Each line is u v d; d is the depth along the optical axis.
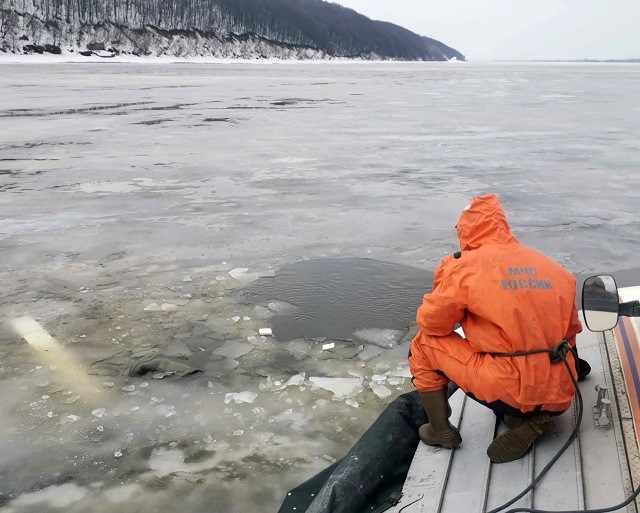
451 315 2.66
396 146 15.44
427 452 2.86
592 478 2.39
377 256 6.90
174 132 17.64
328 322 5.15
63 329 4.98
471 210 2.72
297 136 17.09
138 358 4.51
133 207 9.04
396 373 4.34
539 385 2.53
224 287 5.92
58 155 13.54
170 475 3.29
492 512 2.34
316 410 3.89
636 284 6.12
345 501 2.75
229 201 9.48
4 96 31.00
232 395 4.05
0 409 3.85
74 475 3.28
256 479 3.26
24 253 6.91
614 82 61.03
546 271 2.65
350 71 92.56
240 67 108.69
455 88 45.88
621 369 3.03
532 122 21.58
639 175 11.89
